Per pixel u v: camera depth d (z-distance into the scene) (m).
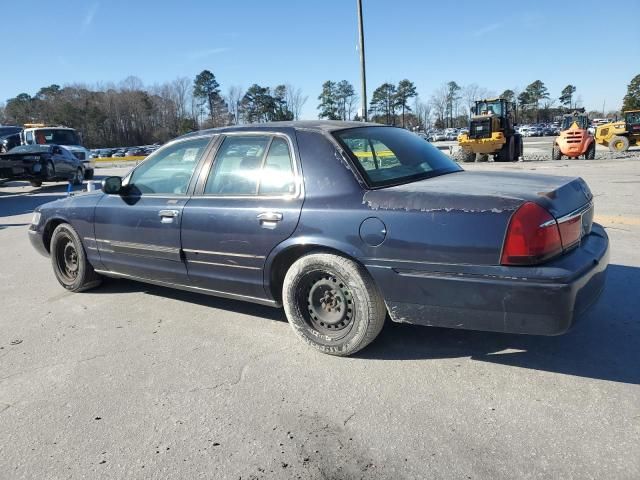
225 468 2.38
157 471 2.38
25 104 103.81
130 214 4.41
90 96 102.50
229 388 3.10
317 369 3.29
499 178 3.45
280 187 3.56
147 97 103.44
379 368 3.26
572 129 22.02
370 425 2.66
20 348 3.81
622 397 2.79
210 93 99.06
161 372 3.34
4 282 5.68
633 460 2.28
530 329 2.79
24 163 15.87
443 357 3.37
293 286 3.49
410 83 100.94
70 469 2.42
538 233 2.73
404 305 3.10
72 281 5.14
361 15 20.56
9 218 10.91
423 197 3.04
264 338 3.81
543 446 2.41
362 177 3.30
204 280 4.01
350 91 91.25
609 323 3.76
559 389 2.91
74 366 3.48
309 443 2.53
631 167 16.44
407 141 3.98
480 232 2.81
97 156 61.81
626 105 85.50
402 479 2.25
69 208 5.02
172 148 4.34
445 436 2.53
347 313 3.35
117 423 2.78
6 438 2.68
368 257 3.14
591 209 3.41
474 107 23.55
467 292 2.87
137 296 4.94
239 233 3.67
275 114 85.75
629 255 5.54
